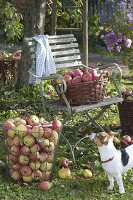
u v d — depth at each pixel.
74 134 3.84
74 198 2.84
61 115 4.40
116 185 3.02
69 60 4.05
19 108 4.62
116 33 4.66
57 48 4.01
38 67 3.77
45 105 3.46
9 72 5.49
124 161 2.92
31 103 4.73
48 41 3.94
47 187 2.92
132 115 3.79
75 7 5.84
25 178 2.97
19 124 2.97
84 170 3.13
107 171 2.90
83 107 3.27
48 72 3.84
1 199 2.80
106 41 4.59
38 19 5.14
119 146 3.61
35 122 3.03
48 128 2.98
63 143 3.68
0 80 5.48
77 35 9.79
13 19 6.05
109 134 2.94
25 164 2.95
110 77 3.71
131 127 3.84
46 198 2.83
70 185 3.01
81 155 3.45
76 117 4.36
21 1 5.05
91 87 3.31
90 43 9.12
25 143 2.92
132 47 4.73
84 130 3.95
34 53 3.80
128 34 4.64
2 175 3.11
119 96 3.58
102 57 8.04
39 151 2.97
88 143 3.69
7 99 4.80
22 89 5.02
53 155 3.03
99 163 3.27
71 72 3.38
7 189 2.91
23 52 5.13
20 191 2.89
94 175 3.16
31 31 5.11
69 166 3.27
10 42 6.95
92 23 8.97
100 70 3.70
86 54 5.94
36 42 3.83
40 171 3.00
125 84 5.73
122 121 3.89
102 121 4.27
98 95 3.38
